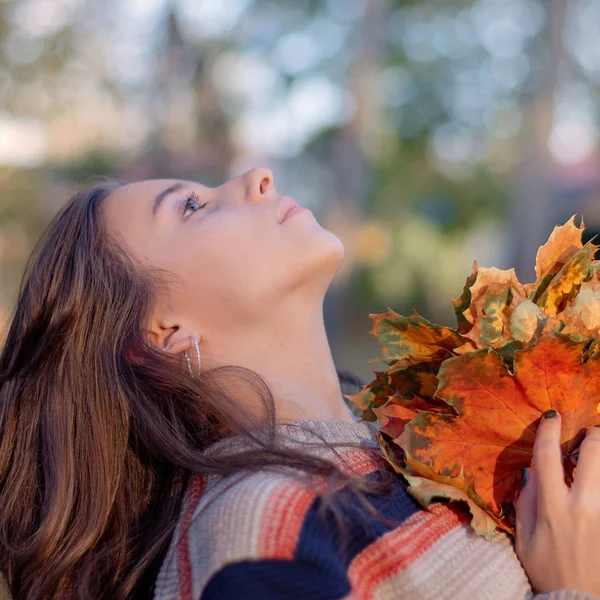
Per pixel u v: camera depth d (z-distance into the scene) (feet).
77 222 4.07
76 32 16.89
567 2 18.93
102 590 3.81
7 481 3.98
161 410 3.89
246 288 3.90
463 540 3.59
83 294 3.97
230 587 3.39
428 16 21.71
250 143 20.48
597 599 3.50
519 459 3.64
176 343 3.91
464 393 3.59
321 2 20.06
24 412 3.99
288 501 3.49
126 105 17.98
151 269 3.96
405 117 23.02
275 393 3.89
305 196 22.03
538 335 3.60
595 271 3.68
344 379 4.49
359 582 3.48
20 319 4.08
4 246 15.65
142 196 4.06
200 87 19.06
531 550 3.59
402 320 3.72
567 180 22.04
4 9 15.90
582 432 3.66
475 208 23.66
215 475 3.68
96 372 3.91
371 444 3.80
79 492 3.86
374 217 22.61
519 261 19.33
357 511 3.55
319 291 3.99
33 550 3.83
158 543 3.73
